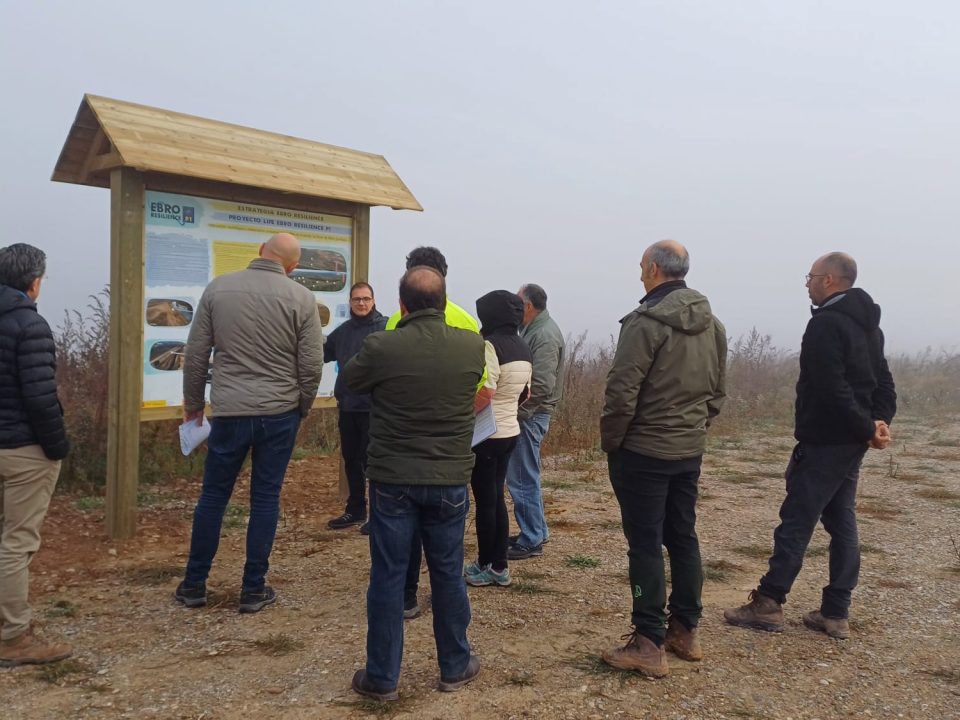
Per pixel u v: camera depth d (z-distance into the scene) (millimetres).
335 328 7023
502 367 4676
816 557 5793
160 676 3590
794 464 4289
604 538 6211
